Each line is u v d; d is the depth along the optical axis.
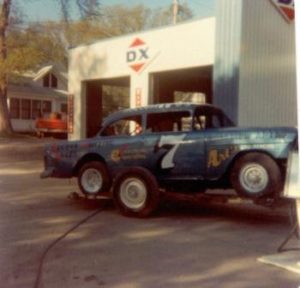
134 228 7.80
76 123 21.22
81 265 5.73
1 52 31.66
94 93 21.45
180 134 8.58
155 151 8.75
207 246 6.68
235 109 14.23
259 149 7.77
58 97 47.84
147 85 17.72
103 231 7.55
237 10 14.24
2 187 12.33
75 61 21.12
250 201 7.83
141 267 5.67
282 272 5.53
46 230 7.57
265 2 14.73
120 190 8.72
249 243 6.87
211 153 8.23
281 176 7.71
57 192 11.57
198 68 16.30
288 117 15.54
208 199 8.25
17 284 5.05
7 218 8.45
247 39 14.35
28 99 45.78
